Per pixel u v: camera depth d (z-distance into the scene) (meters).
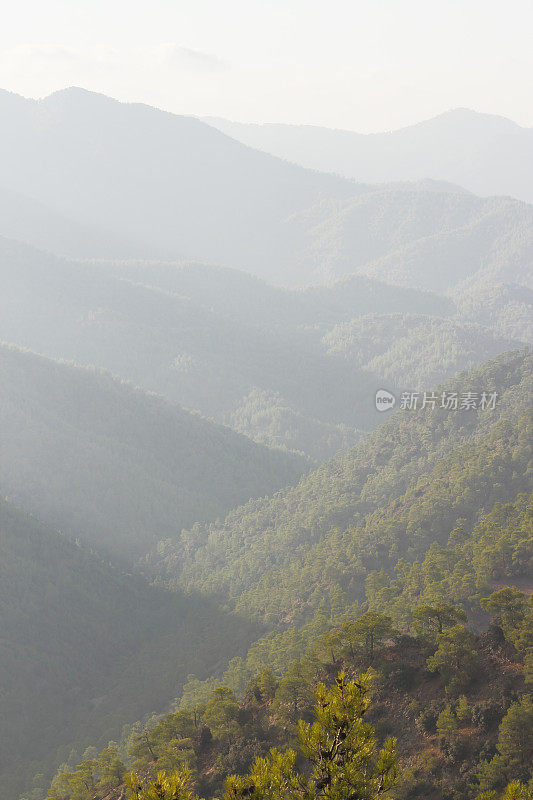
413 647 72.25
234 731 71.50
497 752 53.38
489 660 63.75
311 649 80.00
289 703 71.75
